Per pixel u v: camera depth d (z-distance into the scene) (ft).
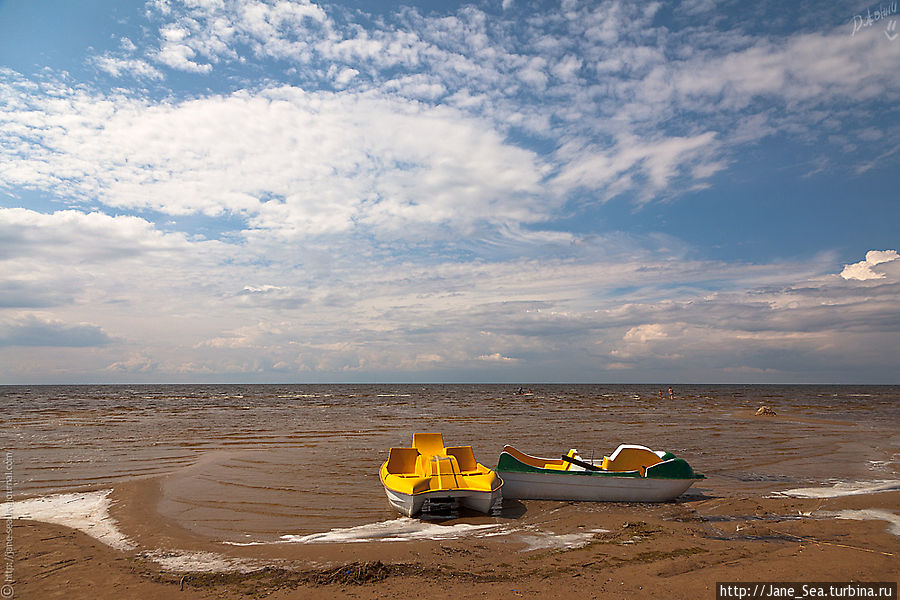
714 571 26.43
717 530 34.58
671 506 41.50
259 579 26.12
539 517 38.60
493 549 30.66
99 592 24.45
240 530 35.50
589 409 171.53
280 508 41.11
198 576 26.63
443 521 37.65
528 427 103.40
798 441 81.76
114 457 62.69
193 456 64.03
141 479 50.19
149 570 27.58
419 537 33.81
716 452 70.08
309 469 56.24
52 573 26.91
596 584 24.86
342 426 103.24
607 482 42.70
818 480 51.96
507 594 23.67
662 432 94.58
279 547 31.42
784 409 172.86
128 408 160.45
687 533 33.50
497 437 86.28
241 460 61.41
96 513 38.91
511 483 44.16
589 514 39.24
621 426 106.42
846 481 51.44
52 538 32.68
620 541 32.07
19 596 23.91
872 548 30.25
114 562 28.78
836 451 71.26
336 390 434.30
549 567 27.45
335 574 26.23
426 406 183.42
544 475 43.55
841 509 39.91
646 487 42.24
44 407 164.14
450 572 26.71
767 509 40.06
